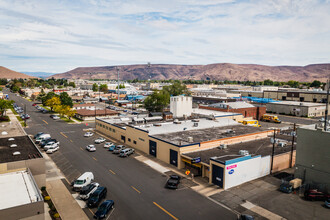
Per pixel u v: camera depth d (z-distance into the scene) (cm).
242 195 3466
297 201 3319
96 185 3538
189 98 7825
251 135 5619
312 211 3059
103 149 5719
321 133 3706
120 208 3044
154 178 4025
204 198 3356
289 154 4666
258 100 14525
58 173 4184
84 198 3247
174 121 6469
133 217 2845
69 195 3388
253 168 4034
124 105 14462
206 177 4106
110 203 3009
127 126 6166
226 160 3762
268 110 12544
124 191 3522
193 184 3812
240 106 9412
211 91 18912
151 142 5247
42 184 3578
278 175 4262
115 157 5116
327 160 3647
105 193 3369
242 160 3850
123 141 6406
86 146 5956
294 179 3791
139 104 15262
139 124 6294
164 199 3303
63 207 3064
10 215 2309
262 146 5038
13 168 3378
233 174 3741
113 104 15538
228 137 5209
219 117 7600
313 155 3809
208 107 9438
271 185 3834
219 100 13888
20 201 2538
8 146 4266
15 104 14225
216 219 2838
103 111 11025
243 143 5297
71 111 9738
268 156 4262
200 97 15325
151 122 6706
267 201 3300
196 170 4353
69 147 5834
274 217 2906
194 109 9312
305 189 3706
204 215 2917
